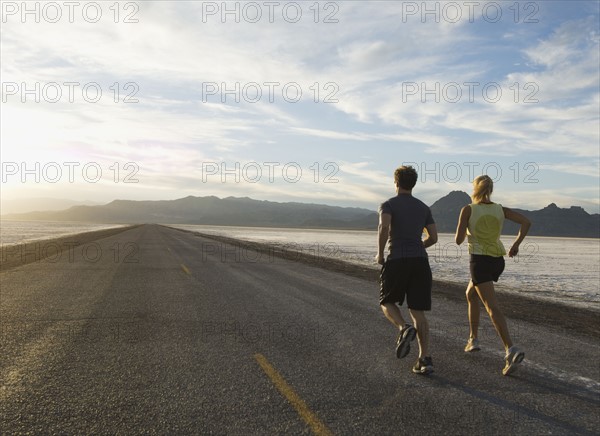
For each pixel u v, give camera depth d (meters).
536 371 4.79
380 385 4.21
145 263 17.19
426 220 4.64
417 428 3.29
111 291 10.19
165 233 63.09
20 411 3.54
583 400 3.94
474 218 4.79
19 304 8.46
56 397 3.84
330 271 16.30
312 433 3.19
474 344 5.39
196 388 4.08
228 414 3.50
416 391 4.06
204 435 3.14
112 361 4.91
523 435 3.21
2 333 6.18
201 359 5.01
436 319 7.76
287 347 5.57
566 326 7.68
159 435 3.14
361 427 3.29
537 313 9.00
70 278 12.50
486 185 4.83
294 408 3.63
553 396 4.02
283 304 8.78
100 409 3.59
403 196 4.62
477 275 4.77
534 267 23.73
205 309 8.12
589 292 13.79
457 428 3.30
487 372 4.71
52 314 7.53
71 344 5.62
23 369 4.60
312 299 9.52
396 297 4.60
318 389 4.08
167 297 9.43
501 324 4.64
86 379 4.31
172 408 3.61
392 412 3.58
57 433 3.16
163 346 5.56
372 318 7.54
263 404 3.71
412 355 5.28
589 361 5.30
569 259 33.94
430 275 4.55
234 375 4.46
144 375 4.44
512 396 3.99
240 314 7.69
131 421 3.37
